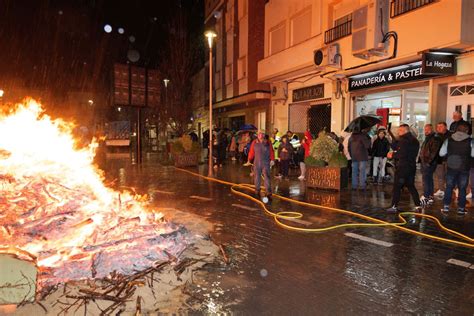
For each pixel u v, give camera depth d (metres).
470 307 3.64
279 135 19.34
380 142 11.44
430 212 7.72
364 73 14.98
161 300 3.79
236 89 27.72
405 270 4.62
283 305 3.70
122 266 4.50
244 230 6.54
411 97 14.11
